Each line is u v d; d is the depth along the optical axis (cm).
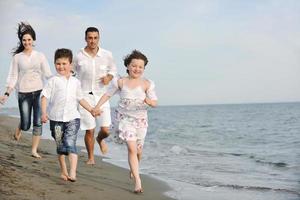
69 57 456
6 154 541
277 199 454
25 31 571
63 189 388
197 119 3566
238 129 2089
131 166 439
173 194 462
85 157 727
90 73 583
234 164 756
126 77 458
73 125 443
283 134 1683
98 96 591
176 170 664
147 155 887
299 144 1236
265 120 3116
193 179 577
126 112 445
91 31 575
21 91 576
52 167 509
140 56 450
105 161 696
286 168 709
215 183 549
